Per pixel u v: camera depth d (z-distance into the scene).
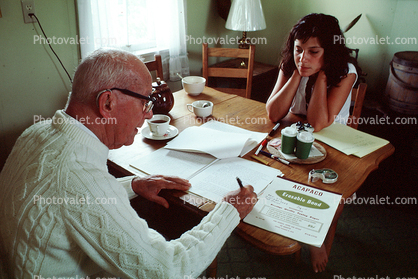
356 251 1.67
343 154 1.19
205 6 2.97
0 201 0.72
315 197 0.94
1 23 1.80
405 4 2.72
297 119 1.51
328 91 1.44
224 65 3.12
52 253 0.66
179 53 2.74
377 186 2.14
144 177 1.02
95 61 0.68
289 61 1.52
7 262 0.73
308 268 1.57
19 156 0.74
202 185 1.00
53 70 2.11
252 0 2.65
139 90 0.74
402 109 2.76
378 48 2.99
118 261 0.68
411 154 2.47
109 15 2.29
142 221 0.73
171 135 1.32
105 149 0.77
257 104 1.69
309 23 1.32
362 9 2.92
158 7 2.59
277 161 1.14
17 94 2.00
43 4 1.92
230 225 0.81
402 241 1.73
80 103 0.71
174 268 0.71
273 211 0.88
